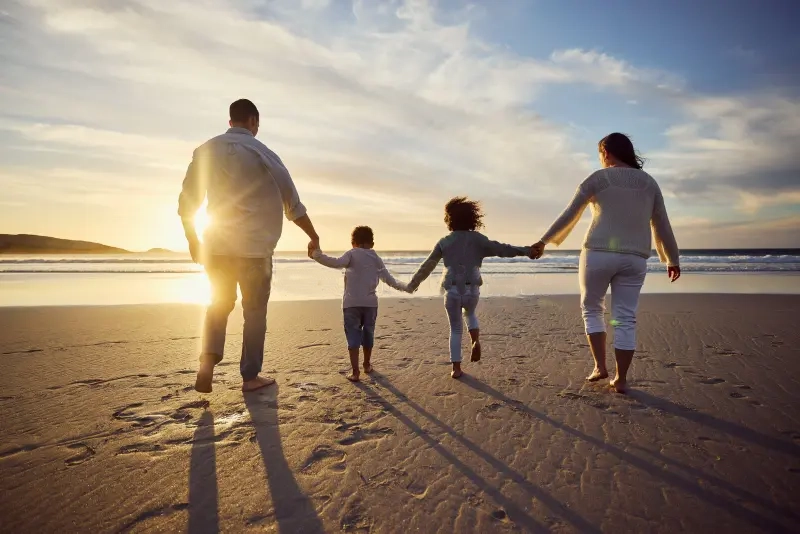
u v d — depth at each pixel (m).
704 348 4.45
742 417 2.69
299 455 2.23
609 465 2.12
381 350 4.57
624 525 1.66
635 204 3.17
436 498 1.85
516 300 8.84
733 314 6.66
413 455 2.23
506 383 3.42
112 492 1.88
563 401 3.01
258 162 3.20
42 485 1.93
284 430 2.53
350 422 2.65
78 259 38.72
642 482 1.97
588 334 3.42
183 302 9.23
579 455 2.23
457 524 1.67
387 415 2.77
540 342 4.89
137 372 3.70
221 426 2.58
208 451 2.27
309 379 3.55
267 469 2.09
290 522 1.69
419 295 10.18
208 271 3.18
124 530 1.63
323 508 1.78
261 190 3.23
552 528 1.65
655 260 27.27
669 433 2.48
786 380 3.39
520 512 1.75
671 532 1.62
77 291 11.83
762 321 6.01
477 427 2.58
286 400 3.04
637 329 5.46
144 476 2.01
